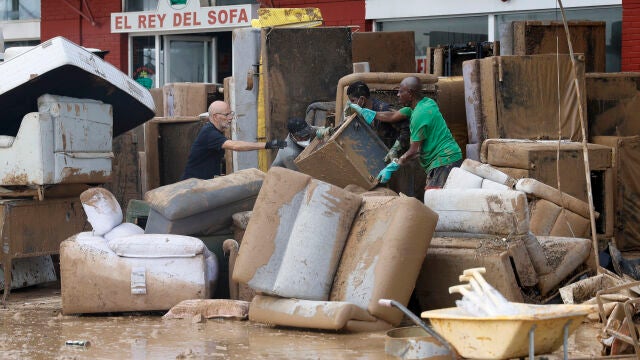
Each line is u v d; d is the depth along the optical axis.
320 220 7.00
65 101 8.75
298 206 7.11
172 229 7.93
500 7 14.04
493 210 7.07
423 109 8.86
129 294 7.54
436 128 8.95
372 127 9.49
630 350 5.73
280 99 10.43
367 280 6.73
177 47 18.91
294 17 11.38
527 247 7.02
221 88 13.13
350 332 6.65
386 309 6.65
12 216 8.71
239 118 10.82
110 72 9.21
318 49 10.59
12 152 8.67
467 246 7.06
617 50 13.16
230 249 7.81
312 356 5.93
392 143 9.57
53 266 9.76
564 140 10.16
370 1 15.35
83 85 9.12
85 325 7.25
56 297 8.89
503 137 10.16
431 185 9.00
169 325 7.16
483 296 4.83
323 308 6.63
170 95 13.21
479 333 4.68
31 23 19.73
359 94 9.25
